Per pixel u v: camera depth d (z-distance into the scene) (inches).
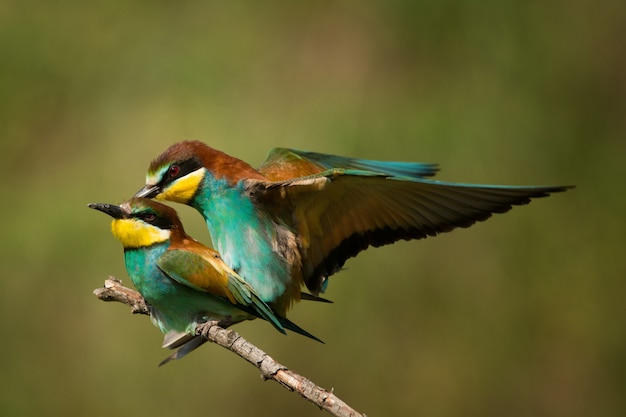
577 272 473.1
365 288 454.0
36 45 550.6
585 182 499.8
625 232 484.1
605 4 529.0
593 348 463.2
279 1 560.1
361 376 446.0
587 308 468.1
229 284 273.0
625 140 508.4
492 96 517.3
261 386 442.9
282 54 544.4
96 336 458.6
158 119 523.5
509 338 459.2
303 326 447.2
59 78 546.0
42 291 470.9
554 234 477.4
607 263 476.7
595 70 521.3
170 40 549.6
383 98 525.7
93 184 506.6
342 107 520.4
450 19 537.3
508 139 504.4
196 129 518.6
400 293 456.4
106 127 530.0
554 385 457.7
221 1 560.1
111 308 460.8
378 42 544.1
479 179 496.7
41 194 505.7
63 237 484.1
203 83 532.7
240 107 525.0
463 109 513.0
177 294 276.7
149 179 295.9
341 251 280.2
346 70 538.3
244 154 507.2
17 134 530.0
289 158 317.7
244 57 542.0
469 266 465.1
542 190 249.1
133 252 277.1
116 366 452.1
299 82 534.6
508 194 254.5
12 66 547.2
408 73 534.6
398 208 269.0
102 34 557.3
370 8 552.1
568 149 504.1
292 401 441.7
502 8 532.1
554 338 466.3
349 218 275.3
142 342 452.4
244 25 551.8
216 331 259.1
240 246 287.1
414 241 461.7
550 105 516.7
